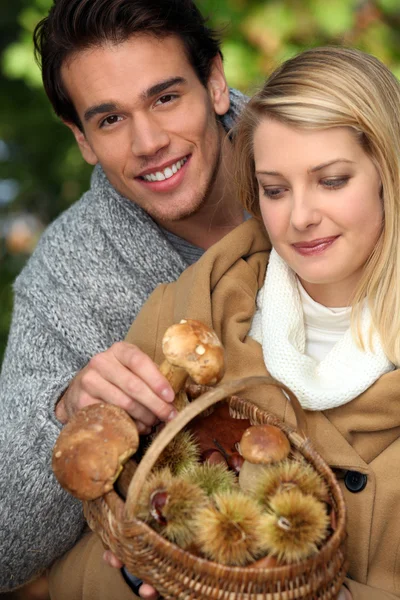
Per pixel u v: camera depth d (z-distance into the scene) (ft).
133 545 4.39
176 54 6.98
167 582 4.38
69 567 6.53
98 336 7.16
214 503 4.76
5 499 6.51
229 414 5.42
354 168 5.46
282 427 5.13
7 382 7.24
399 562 5.62
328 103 5.41
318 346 6.16
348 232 5.50
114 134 7.08
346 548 4.75
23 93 14.62
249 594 4.25
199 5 11.73
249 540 4.50
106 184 7.70
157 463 5.08
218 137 7.58
